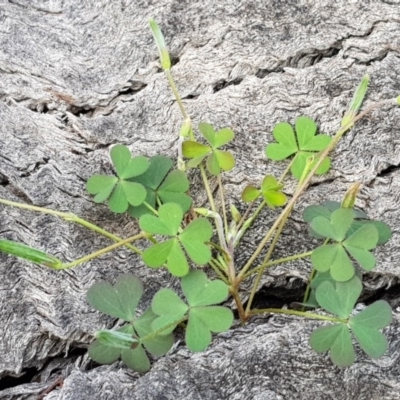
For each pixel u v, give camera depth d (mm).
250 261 179
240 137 192
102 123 194
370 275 193
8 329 183
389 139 190
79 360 188
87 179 191
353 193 169
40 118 194
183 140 178
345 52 195
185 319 170
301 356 173
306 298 187
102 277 187
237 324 185
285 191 192
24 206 175
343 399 170
